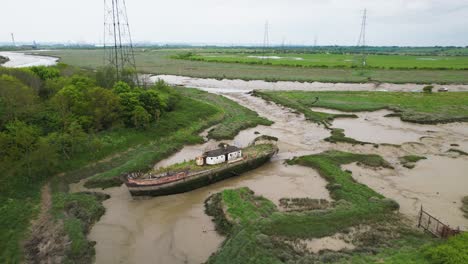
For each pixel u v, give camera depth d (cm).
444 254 2381
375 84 12031
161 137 5816
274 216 3212
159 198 3862
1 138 3909
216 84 12556
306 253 2723
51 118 5175
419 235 2972
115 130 5612
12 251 2798
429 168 4619
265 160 4806
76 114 5391
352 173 4475
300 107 8181
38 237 3017
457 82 12106
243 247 2734
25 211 3397
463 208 3519
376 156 5016
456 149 5344
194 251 2864
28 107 5159
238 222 3152
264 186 4147
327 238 2933
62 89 5728
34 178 4000
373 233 3000
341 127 6756
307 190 4012
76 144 4728
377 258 2523
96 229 3209
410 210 3481
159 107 6500
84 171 4438
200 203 3744
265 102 9194
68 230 3080
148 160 4797
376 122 7125
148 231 3177
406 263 2398
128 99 5962
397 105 8350
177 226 3256
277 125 6988
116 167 4628
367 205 3466
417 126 6794
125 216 3453
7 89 5000
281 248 2753
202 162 4297
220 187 4147
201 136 6209
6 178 3766
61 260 2722
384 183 4156
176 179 3878
